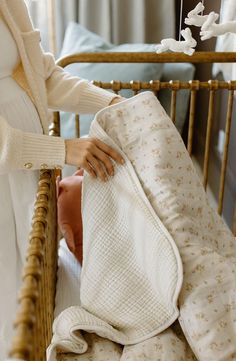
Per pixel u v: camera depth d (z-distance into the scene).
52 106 1.23
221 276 0.95
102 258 1.03
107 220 1.04
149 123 1.07
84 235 1.07
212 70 2.06
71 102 1.20
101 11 2.31
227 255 1.10
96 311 1.03
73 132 2.05
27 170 1.11
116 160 1.03
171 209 0.99
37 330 0.74
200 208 1.07
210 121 1.54
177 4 2.34
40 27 2.29
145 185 1.03
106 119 1.08
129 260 1.02
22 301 0.63
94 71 2.08
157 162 1.03
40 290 0.79
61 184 1.36
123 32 2.37
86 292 1.04
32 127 1.09
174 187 1.03
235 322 0.92
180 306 0.94
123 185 1.03
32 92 1.10
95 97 1.19
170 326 1.01
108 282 1.02
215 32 0.99
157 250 0.95
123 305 1.01
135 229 1.00
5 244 1.14
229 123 1.54
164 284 0.94
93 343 1.00
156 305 0.99
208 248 0.98
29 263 0.72
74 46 2.15
